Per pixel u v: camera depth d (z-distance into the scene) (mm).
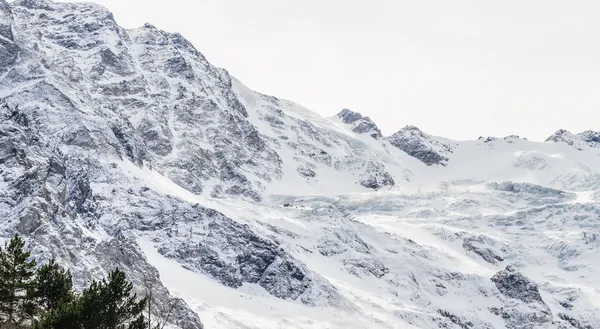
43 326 66500
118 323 68875
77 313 66250
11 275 73688
